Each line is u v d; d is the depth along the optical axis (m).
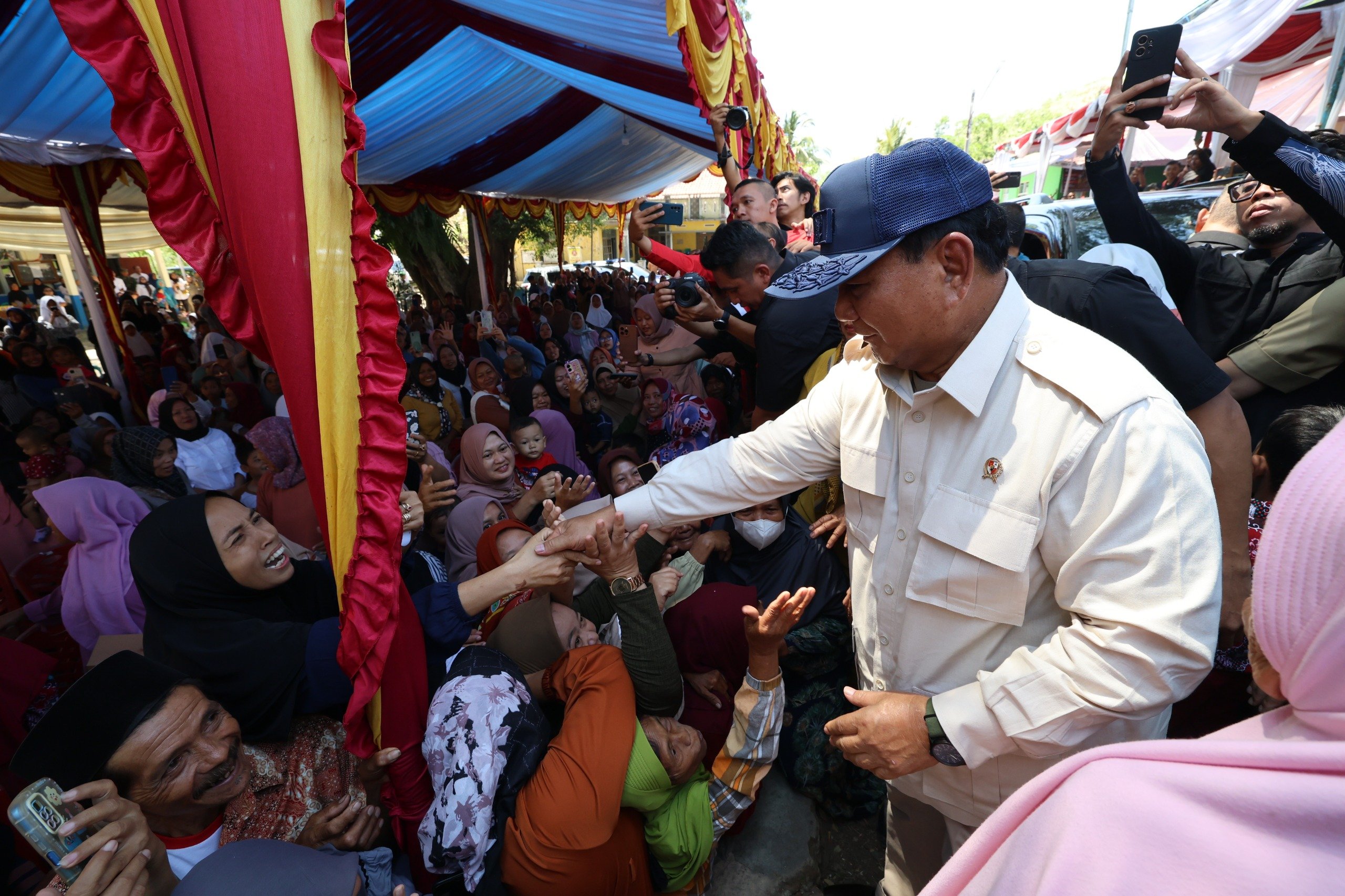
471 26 4.37
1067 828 0.47
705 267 2.34
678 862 1.53
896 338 0.95
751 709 1.61
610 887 1.35
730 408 4.03
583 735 1.36
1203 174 7.21
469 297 13.48
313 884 1.00
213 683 1.31
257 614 1.45
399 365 1.14
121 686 1.04
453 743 1.28
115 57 1.03
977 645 1.04
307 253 1.07
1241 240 2.14
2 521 2.89
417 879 1.41
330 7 1.02
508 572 1.45
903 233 0.86
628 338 5.37
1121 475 0.85
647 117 6.86
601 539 1.40
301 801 1.34
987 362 0.94
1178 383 1.26
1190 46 5.91
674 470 1.45
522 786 1.34
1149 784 0.46
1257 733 0.52
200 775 1.09
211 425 5.95
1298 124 8.28
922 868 1.37
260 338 1.17
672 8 2.35
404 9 3.92
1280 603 0.47
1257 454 1.48
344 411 1.12
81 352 9.02
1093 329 1.31
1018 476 0.93
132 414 7.54
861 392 1.19
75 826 0.86
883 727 1.00
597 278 15.57
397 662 1.28
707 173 20.20
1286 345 1.69
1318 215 1.54
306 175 1.05
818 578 2.15
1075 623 0.90
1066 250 4.00
